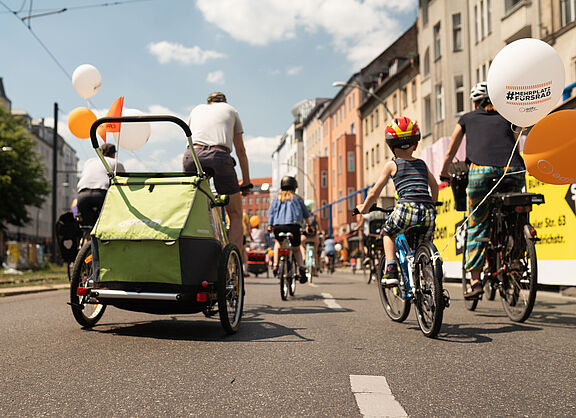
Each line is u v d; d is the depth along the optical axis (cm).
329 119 7244
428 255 505
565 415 280
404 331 538
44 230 9469
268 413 279
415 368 379
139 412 279
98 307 576
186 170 640
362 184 5775
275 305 795
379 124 5128
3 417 271
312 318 635
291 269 945
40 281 1642
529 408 291
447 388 328
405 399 305
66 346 453
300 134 9469
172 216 498
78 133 720
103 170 680
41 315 663
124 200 514
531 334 519
